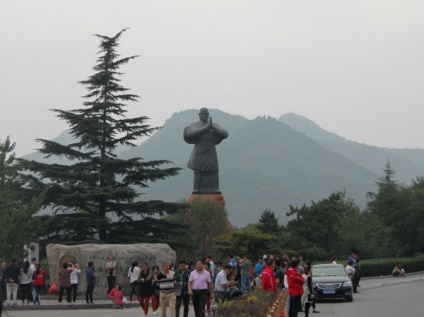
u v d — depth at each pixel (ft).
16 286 111.14
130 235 176.55
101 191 169.99
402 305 106.32
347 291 115.24
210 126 268.82
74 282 116.88
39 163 175.94
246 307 65.67
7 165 163.53
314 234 238.89
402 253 293.84
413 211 284.20
